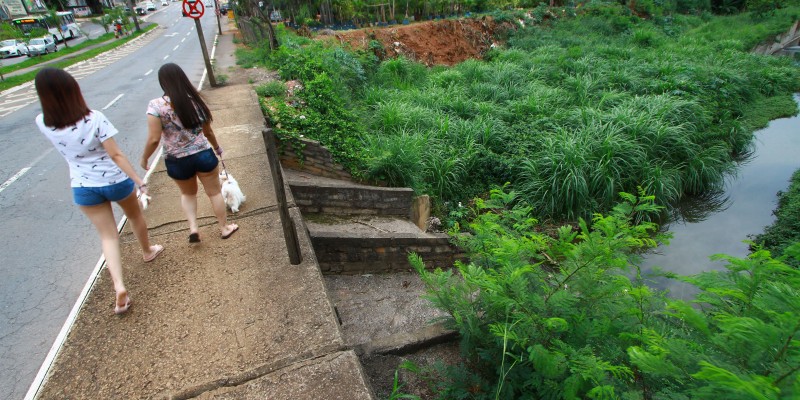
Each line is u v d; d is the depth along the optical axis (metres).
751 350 1.74
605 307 2.61
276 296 3.27
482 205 4.08
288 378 2.57
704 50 19.56
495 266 3.48
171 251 3.89
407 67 14.70
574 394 2.14
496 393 2.67
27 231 5.19
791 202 8.43
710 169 9.41
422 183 7.71
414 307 4.70
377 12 21.22
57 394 2.55
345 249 5.08
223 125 7.64
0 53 24.84
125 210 3.35
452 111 10.94
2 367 3.25
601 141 8.79
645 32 22.72
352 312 4.61
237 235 4.11
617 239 2.71
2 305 3.93
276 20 23.83
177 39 29.27
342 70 12.02
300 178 6.62
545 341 2.55
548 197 8.11
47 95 2.63
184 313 3.14
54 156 7.67
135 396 2.51
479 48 20.89
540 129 10.12
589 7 26.77
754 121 13.46
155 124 3.27
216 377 2.60
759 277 1.95
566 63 15.34
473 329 2.84
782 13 30.42
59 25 32.09
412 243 5.33
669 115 10.70
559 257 3.04
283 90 10.09
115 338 2.94
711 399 1.65
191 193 3.78
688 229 8.22
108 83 14.54
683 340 2.05
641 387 2.36
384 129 9.49
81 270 4.45
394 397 2.75
